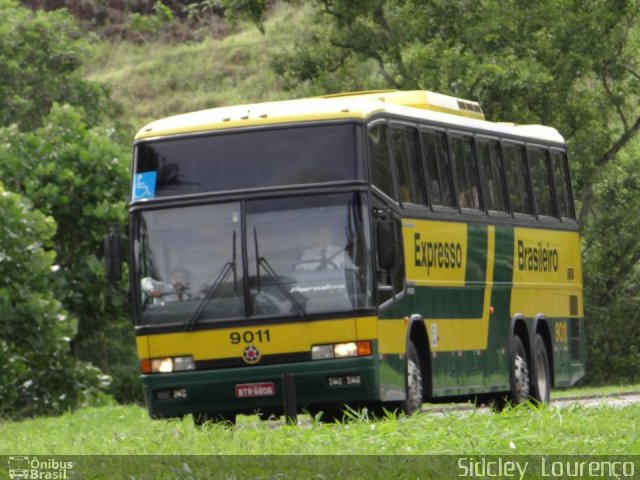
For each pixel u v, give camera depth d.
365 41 90.31
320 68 94.38
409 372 38.00
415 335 39.34
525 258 47.50
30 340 57.09
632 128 90.69
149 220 36.66
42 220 58.84
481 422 31.00
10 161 72.88
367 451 26.86
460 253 42.12
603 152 89.94
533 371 47.31
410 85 88.62
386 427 29.58
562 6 89.56
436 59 88.25
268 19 170.38
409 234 38.66
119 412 53.03
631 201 90.75
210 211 36.34
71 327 58.19
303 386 35.44
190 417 42.19
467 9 90.31
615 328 91.19
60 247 73.88
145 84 156.12
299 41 103.19
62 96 100.94
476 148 44.62
